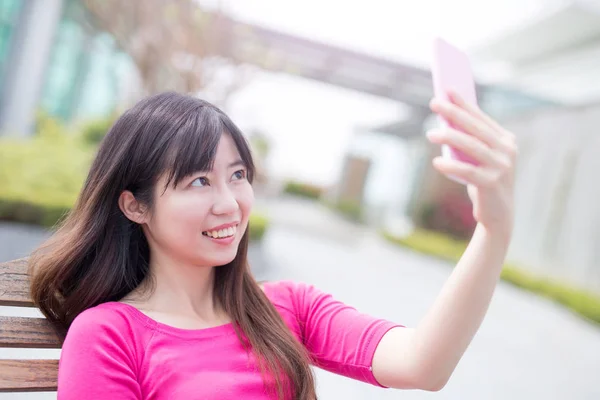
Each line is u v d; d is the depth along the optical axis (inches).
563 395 180.1
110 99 498.0
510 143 37.1
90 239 49.3
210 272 53.8
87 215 49.5
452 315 43.1
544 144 557.6
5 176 237.3
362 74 597.6
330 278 310.7
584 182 489.4
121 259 51.1
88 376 43.0
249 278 56.1
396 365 47.9
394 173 908.0
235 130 50.5
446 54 39.6
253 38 362.6
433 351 44.3
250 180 52.8
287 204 857.5
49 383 46.8
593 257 454.9
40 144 313.3
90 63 475.5
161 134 47.8
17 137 348.5
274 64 356.2
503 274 460.4
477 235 42.5
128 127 49.1
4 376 45.4
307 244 448.5
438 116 38.1
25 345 47.9
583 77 595.8
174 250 49.4
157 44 316.8
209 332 50.2
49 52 425.1
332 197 1056.2
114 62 490.6
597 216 462.0
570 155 516.1
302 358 52.6
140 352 46.8
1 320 48.2
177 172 47.1
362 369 51.0
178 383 46.1
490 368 195.2
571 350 253.0
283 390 50.4
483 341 236.7
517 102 606.9
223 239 49.0
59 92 456.1
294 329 58.1
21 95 413.1
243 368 49.4
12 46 410.0
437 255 551.5
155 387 45.7
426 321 45.5
